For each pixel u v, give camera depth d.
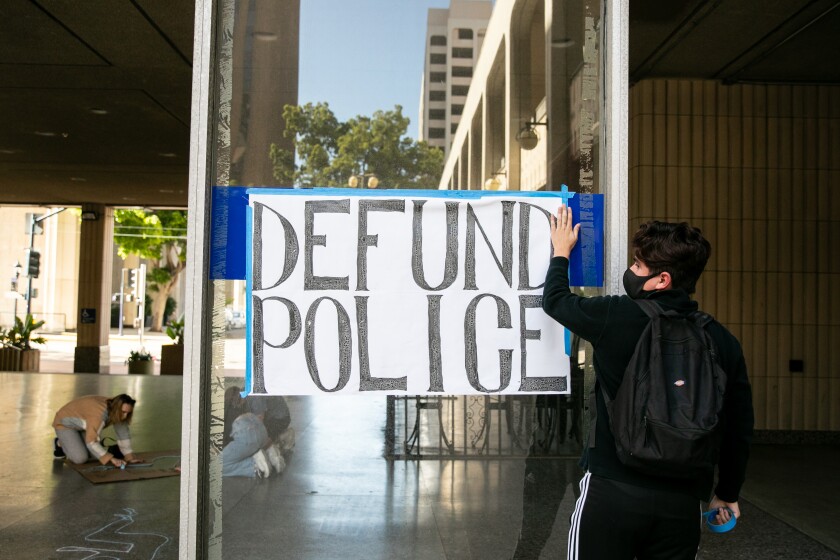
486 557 3.42
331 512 3.55
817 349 7.53
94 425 6.43
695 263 2.27
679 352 2.10
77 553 4.20
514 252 2.81
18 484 5.82
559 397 3.09
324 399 3.84
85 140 11.44
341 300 2.77
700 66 7.11
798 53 6.70
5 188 16.31
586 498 2.21
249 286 2.74
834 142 7.59
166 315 50.56
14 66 7.94
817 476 6.16
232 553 2.95
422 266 2.79
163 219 31.25
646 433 2.03
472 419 3.61
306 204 2.77
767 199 7.54
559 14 3.10
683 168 7.48
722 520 2.38
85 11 6.39
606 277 2.80
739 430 2.23
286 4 3.13
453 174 3.24
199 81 2.69
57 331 39.09
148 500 5.36
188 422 2.60
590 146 2.96
